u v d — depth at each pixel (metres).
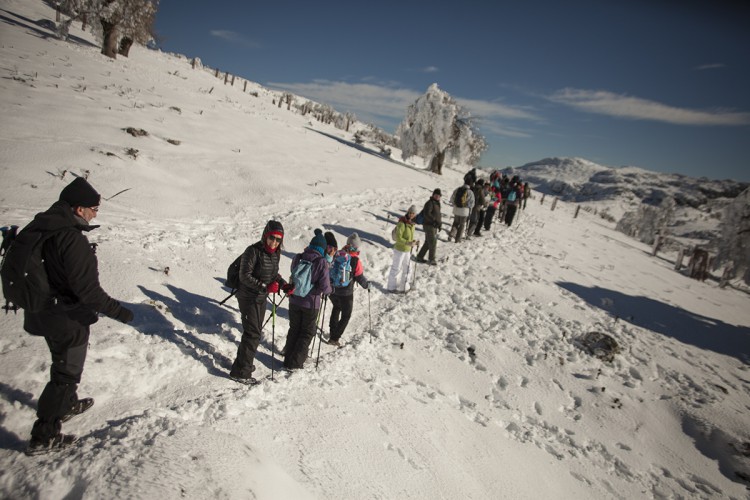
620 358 7.56
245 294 4.14
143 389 3.65
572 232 20.69
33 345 3.49
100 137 11.23
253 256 4.04
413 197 17.17
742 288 19.39
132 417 3.20
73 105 13.33
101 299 2.55
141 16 25.56
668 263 21.53
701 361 8.34
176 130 15.08
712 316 11.73
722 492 5.18
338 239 10.05
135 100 17.12
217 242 7.77
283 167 15.52
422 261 10.45
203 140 15.26
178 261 6.45
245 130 19.69
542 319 8.57
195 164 12.25
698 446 5.88
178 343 4.38
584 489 4.77
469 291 9.22
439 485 3.89
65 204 2.52
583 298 10.34
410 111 31.55
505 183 17.62
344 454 3.72
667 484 5.17
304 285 4.49
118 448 2.62
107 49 25.30
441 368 6.20
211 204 9.99
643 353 8.01
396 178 21.19
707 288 16.73
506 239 14.64
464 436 4.86
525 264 12.05
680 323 10.30
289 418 3.91
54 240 2.40
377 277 9.00
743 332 10.79
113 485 2.25
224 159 13.79
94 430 2.96
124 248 6.12
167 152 12.34
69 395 2.65
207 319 5.16
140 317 4.57
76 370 2.67
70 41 25.09
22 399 2.97
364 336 6.36
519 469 4.68
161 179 10.20
